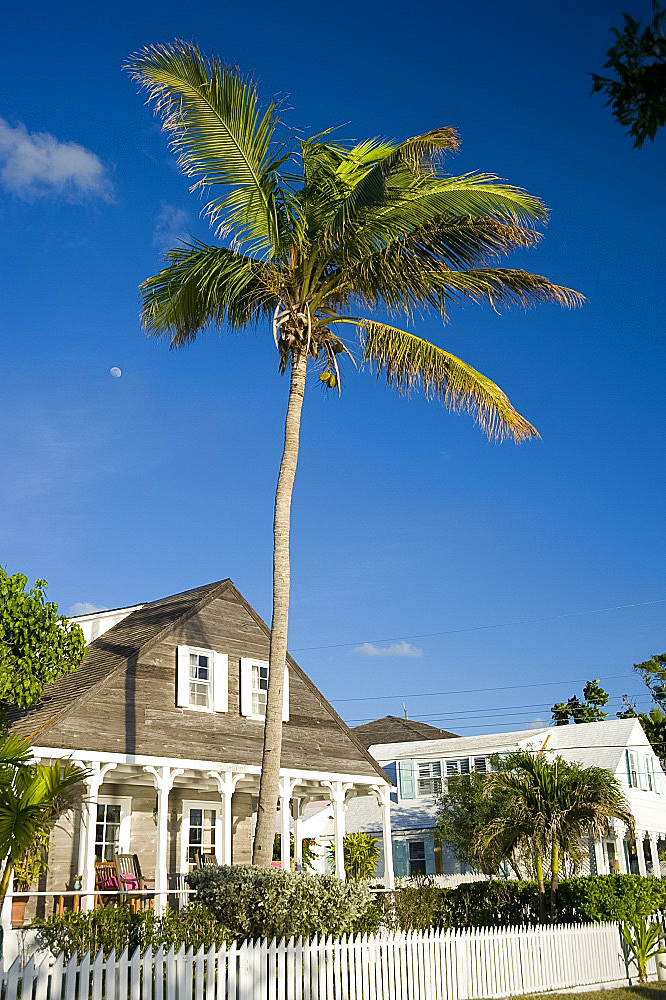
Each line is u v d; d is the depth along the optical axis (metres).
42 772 10.69
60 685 20.23
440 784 38.28
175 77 15.38
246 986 11.25
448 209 16.11
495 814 21.11
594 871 32.69
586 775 19.98
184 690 20.80
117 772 20.59
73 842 20.16
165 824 19.50
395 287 17.02
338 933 13.30
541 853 19.69
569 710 61.75
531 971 16.56
